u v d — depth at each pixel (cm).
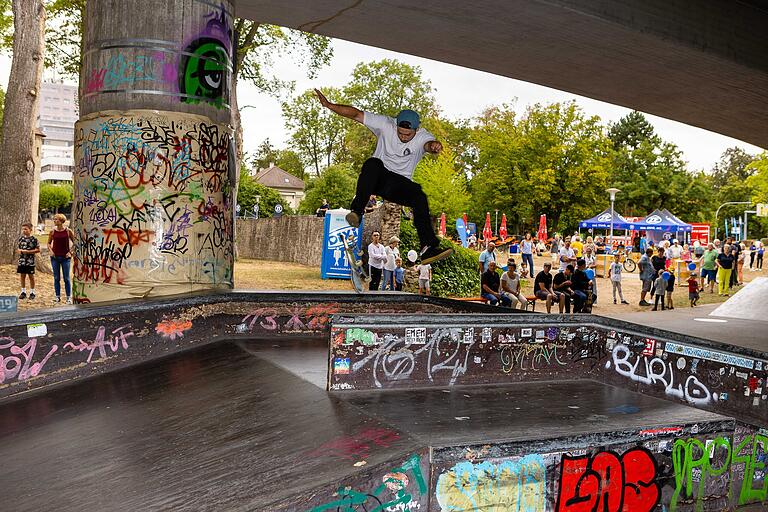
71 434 325
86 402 376
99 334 441
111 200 538
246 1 983
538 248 3562
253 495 241
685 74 1249
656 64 1197
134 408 360
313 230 2688
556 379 473
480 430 324
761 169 4428
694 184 6831
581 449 339
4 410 365
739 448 470
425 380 409
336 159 6359
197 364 454
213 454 285
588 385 464
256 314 562
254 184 5272
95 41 553
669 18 1066
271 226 3098
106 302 470
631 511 361
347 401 357
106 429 330
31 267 1315
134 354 466
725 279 2197
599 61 1206
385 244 1802
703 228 3412
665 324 1438
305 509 245
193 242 559
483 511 306
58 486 263
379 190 593
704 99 1419
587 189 5059
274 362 438
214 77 577
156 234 539
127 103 545
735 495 470
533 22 1025
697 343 481
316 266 2623
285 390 375
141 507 238
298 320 577
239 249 3453
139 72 543
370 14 1030
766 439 483
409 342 401
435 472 293
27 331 397
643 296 1922
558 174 5069
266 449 288
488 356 438
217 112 582
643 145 7194
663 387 481
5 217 1723
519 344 453
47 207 8231
